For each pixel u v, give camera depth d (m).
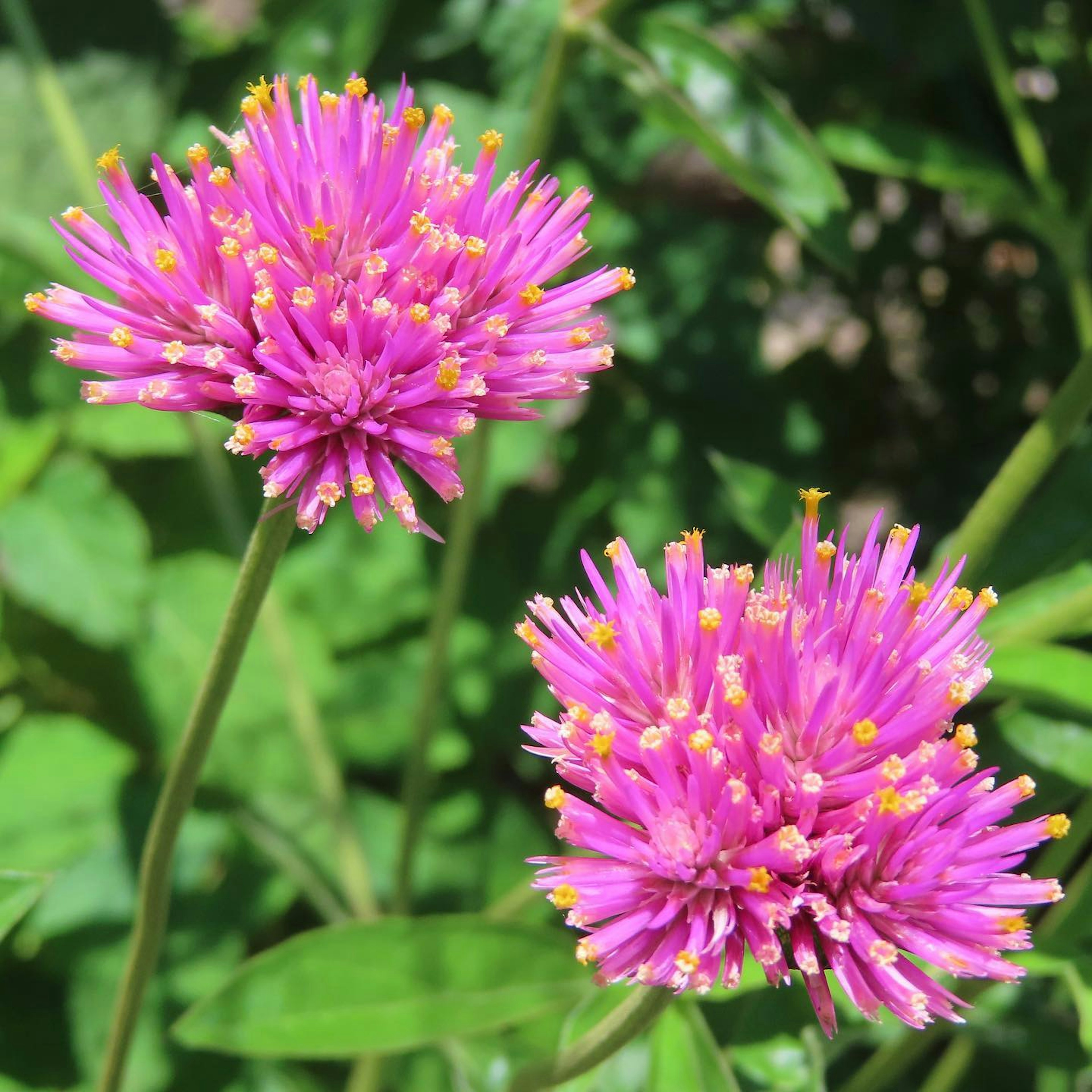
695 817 0.09
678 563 0.10
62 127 0.19
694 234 0.22
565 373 0.11
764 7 0.21
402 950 0.14
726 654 0.10
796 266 0.24
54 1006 0.18
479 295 0.11
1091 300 0.16
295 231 0.10
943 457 0.24
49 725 0.20
